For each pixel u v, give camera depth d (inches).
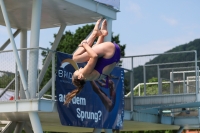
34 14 1488.7
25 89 1429.6
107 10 1774.1
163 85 2073.1
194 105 2069.4
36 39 1480.1
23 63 1905.8
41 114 1601.9
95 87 1658.5
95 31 847.7
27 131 1916.8
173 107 2122.3
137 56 1989.4
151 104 1985.7
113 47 826.2
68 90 1530.5
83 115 1583.4
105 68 826.8
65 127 2303.2
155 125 2379.4
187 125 2390.5
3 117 1723.7
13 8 1721.2
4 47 1878.7
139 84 2070.6
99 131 1777.8
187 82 2057.1
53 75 1485.0
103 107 1699.1
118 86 1811.0
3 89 1648.6
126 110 1942.7
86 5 1681.8
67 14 1798.7
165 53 1945.1
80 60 825.5
